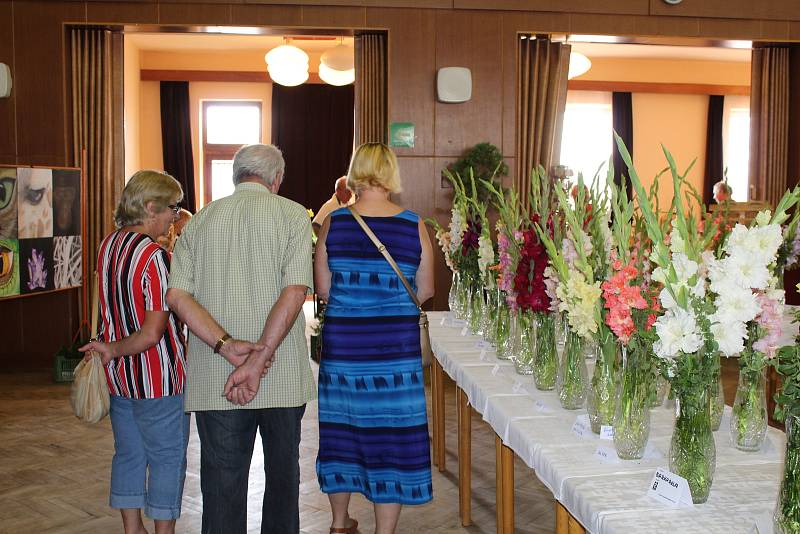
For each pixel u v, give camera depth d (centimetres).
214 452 244
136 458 277
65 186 667
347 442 276
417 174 736
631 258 214
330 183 1280
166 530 274
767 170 817
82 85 728
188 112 1242
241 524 246
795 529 140
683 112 1325
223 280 245
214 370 244
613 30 748
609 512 163
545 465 199
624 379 194
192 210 1250
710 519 159
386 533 275
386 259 271
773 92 809
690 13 755
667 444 209
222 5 709
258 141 1280
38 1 707
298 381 250
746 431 202
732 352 164
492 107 739
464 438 349
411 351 273
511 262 291
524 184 753
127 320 261
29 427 526
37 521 362
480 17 734
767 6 764
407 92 731
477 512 370
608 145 1317
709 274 169
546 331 265
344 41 1132
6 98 711
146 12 707
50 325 725
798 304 799
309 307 1155
